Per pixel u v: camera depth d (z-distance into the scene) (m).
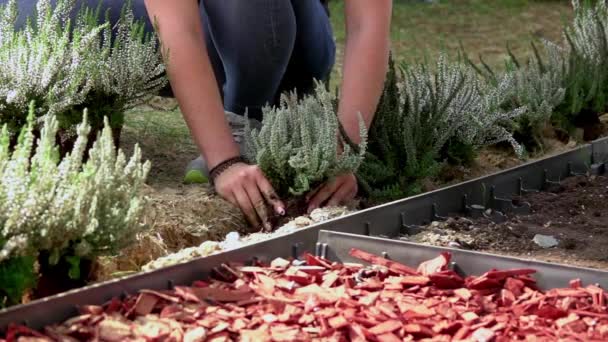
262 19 3.30
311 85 3.84
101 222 2.15
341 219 2.55
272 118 3.07
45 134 2.12
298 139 3.06
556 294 2.10
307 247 2.42
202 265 2.19
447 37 7.08
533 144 3.95
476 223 2.87
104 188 2.15
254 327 1.94
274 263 2.28
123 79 3.08
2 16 3.03
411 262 2.30
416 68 3.69
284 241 2.37
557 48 4.32
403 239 2.67
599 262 2.56
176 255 2.47
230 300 2.07
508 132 3.74
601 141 3.63
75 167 2.14
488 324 1.98
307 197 2.99
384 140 3.26
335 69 5.68
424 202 2.85
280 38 3.36
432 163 3.30
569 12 8.17
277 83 3.57
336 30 7.13
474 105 3.56
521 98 3.92
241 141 3.43
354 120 3.08
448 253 2.26
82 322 1.91
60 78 2.93
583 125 4.15
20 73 2.86
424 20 7.75
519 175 3.21
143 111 4.33
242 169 2.91
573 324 1.97
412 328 1.94
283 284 2.15
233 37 3.38
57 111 2.88
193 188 3.26
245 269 2.23
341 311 2.00
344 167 2.96
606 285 2.12
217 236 2.94
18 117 2.89
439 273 2.18
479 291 2.14
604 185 3.31
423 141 3.32
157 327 1.90
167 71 2.98
